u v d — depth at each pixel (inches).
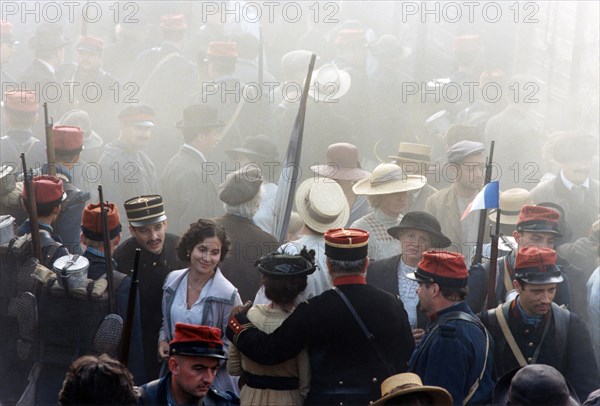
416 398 459.8
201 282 608.7
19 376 610.2
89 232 596.4
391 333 536.1
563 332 568.1
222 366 597.9
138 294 613.3
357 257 538.3
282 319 542.9
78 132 744.3
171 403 485.1
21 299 588.1
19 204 682.8
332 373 530.9
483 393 532.1
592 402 477.4
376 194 707.4
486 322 572.7
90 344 579.8
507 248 660.1
